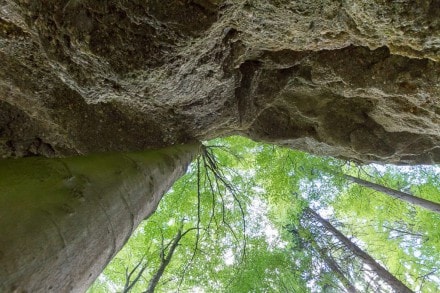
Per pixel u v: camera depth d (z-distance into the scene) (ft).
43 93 11.48
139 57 7.92
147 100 10.59
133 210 7.65
